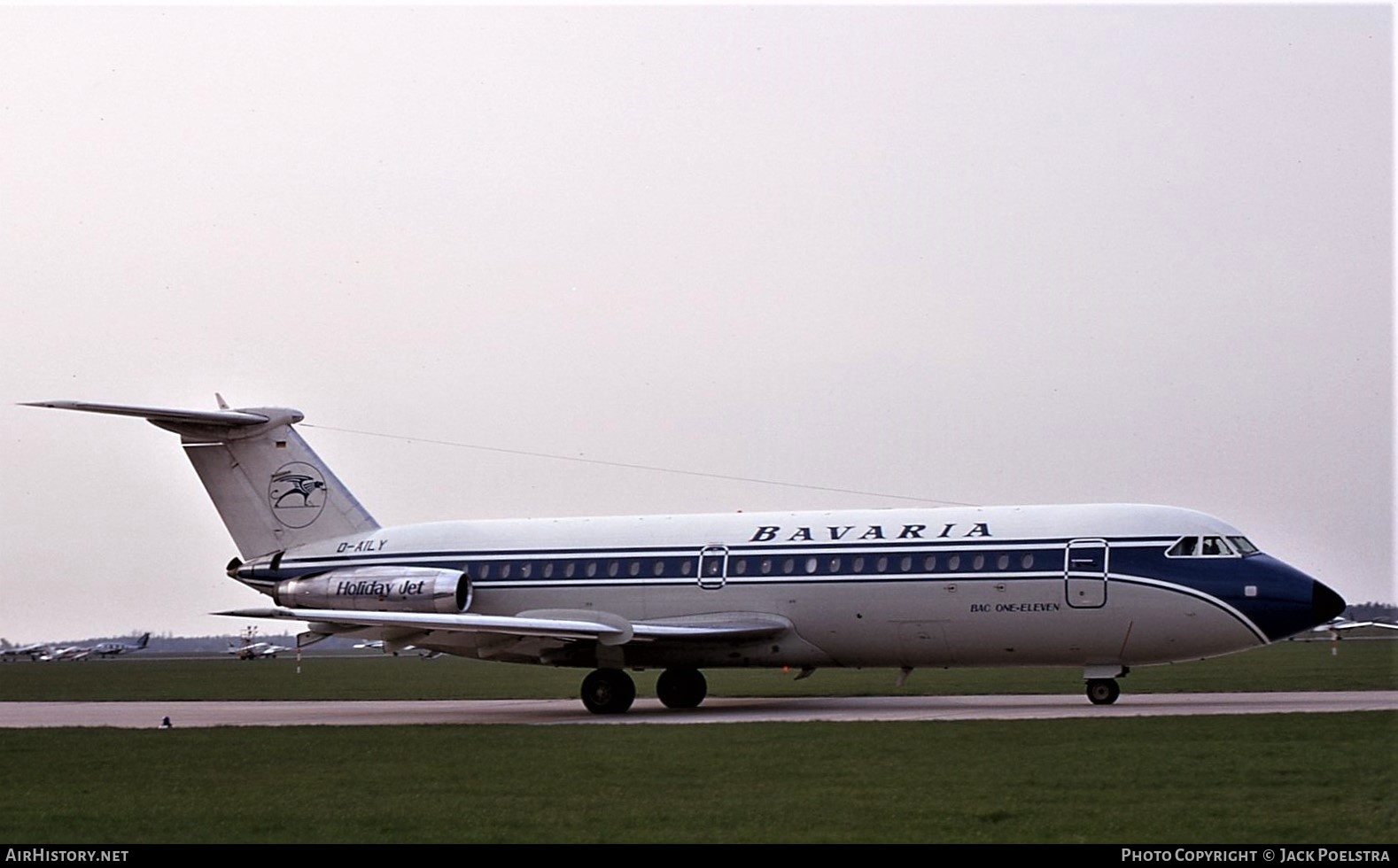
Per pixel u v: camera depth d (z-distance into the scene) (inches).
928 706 2755.9
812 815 1334.9
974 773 1568.7
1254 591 2492.6
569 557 2942.9
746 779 1571.1
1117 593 2544.3
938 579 2650.1
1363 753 1665.8
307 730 2297.0
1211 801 1366.9
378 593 2933.1
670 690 2925.7
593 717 2677.2
